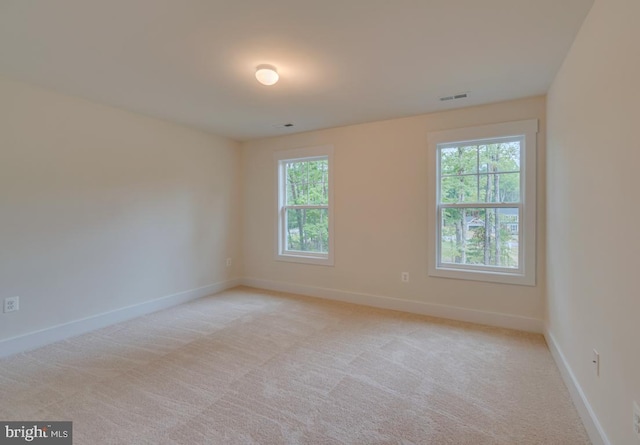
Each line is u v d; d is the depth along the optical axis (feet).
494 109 10.43
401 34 6.45
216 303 13.16
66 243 9.59
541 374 7.46
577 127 6.35
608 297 4.78
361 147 12.92
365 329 10.30
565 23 6.04
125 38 6.56
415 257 11.93
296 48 6.99
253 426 5.66
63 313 9.52
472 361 8.10
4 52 7.08
